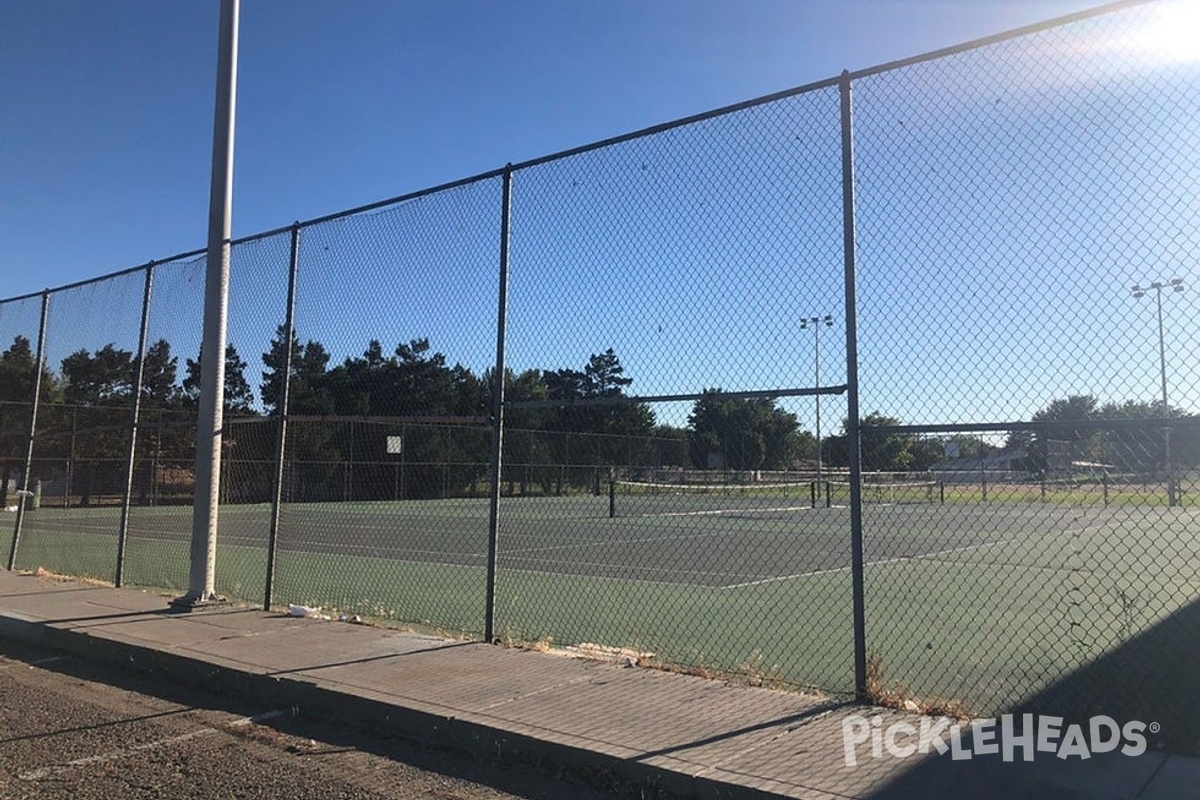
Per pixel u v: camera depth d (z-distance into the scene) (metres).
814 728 5.32
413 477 28.44
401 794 4.70
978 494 31.16
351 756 5.34
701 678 6.54
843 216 6.13
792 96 6.42
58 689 6.95
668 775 4.61
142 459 22.06
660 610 10.66
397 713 5.78
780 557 17.09
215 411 9.72
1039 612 10.38
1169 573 14.03
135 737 5.68
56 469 19.20
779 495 38.28
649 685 6.31
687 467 33.62
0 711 6.29
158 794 4.66
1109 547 18.41
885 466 8.13
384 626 8.65
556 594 12.04
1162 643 8.21
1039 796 4.21
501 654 7.32
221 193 9.87
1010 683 6.81
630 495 35.50
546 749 5.07
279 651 7.43
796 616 10.20
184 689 6.95
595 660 7.10
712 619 10.02
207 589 9.62
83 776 4.93
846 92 6.16
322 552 17.78
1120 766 4.62
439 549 18.52
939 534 22.77
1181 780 4.41
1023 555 17.34
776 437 9.39
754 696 6.04
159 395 12.73
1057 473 8.79
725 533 22.91
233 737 5.71
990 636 8.87
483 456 30.58
